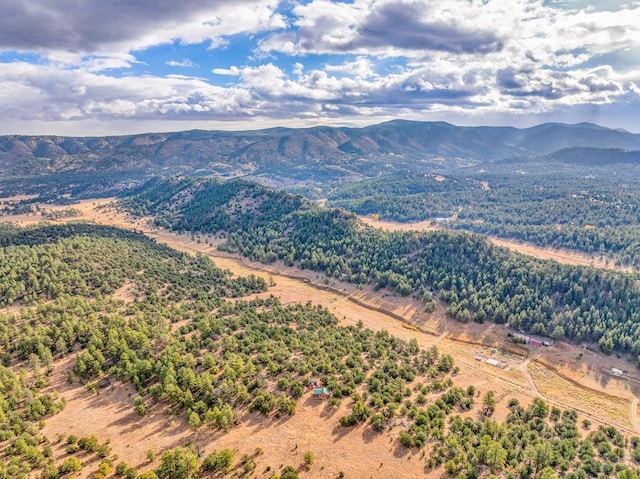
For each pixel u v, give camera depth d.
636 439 103.75
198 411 98.50
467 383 133.00
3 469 77.06
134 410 100.38
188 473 79.38
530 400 126.50
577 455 93.06
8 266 173.12
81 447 86.88
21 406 99.44
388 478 81.81
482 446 85.94
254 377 112.94
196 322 147.50
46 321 137.50
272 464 84.88
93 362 114.00
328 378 113.12
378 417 96.50
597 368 148.12
